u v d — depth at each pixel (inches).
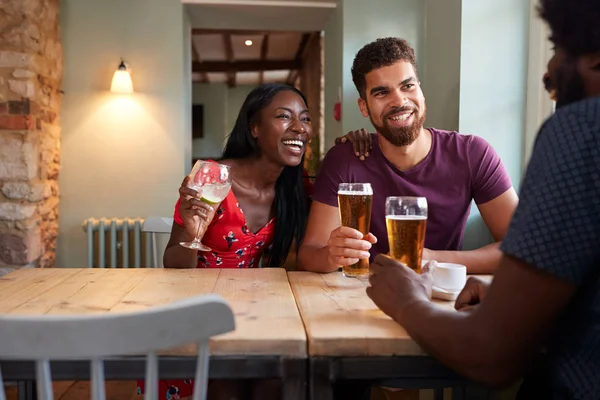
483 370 28.5
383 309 36.5
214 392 47.3
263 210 72.7
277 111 69.1
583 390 28.0
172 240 62.1
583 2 27.6
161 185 140.4
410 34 134.8
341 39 137.9
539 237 26.2
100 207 139.1
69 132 137.9
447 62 110.7
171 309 26.1
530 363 28.3
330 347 33.6
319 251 55.7
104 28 138.0
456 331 29.2
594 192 25.6
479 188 66.8
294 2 150.1
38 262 123.6
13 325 25.0
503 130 103.3
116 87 134.0
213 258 70.1
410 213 43.5
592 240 25.8
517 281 26.8
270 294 45.3
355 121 137.1
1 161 113.8
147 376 27.1
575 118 26.3
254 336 33.9
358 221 50.3
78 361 33.5
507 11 102.1
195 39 262.4
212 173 55.2
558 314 27.0
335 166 67.8
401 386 42.8
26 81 114.7
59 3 135.5
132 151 139.6
